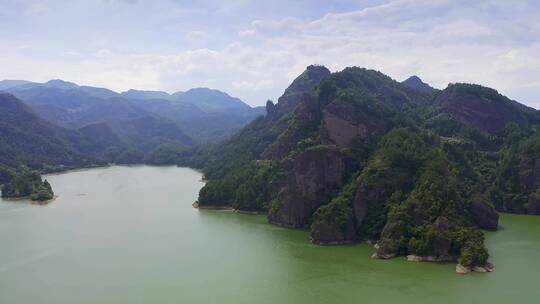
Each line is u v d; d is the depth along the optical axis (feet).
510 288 484.74
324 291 494.18
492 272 527.40
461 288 488.44
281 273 549.13
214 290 504.84
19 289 524.11
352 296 479.82
